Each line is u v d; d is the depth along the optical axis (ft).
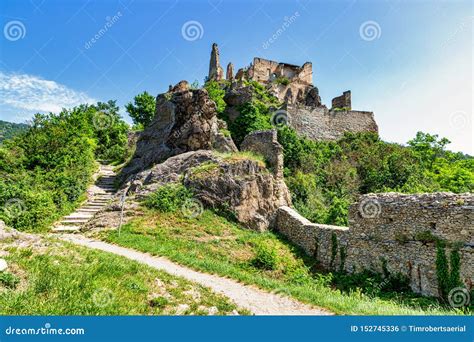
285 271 41.09
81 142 82.79
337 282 38.50
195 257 37.88
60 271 21.65
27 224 42.80
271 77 161.07
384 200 38.01
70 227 45.52
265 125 89.66
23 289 19.04
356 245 40.01
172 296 22.45
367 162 82.23
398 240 35.63
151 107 139.03
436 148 107.76
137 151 76.23
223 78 166.50
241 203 52.39
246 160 56.70
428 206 33.40
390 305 27.89
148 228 43.93
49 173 61.26
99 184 70.54
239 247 44.75
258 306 23.50
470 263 29.30
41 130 79.25
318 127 110.01
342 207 58.08
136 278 23.73
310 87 156.66
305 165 77.82
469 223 29.94
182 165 58.34
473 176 86.22
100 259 26.22
